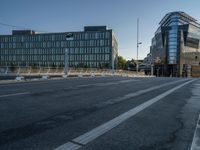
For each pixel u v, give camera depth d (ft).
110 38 491.31
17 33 556.92
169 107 40.27
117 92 60.85
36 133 22.49
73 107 36.88
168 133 24.09
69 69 187.42
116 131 24.08
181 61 398.62
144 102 44.83
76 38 508.12
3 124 25.32
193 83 111.65
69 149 18.56
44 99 44.42
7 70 130.93
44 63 524.93
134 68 509.35
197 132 24.63
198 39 435.94
